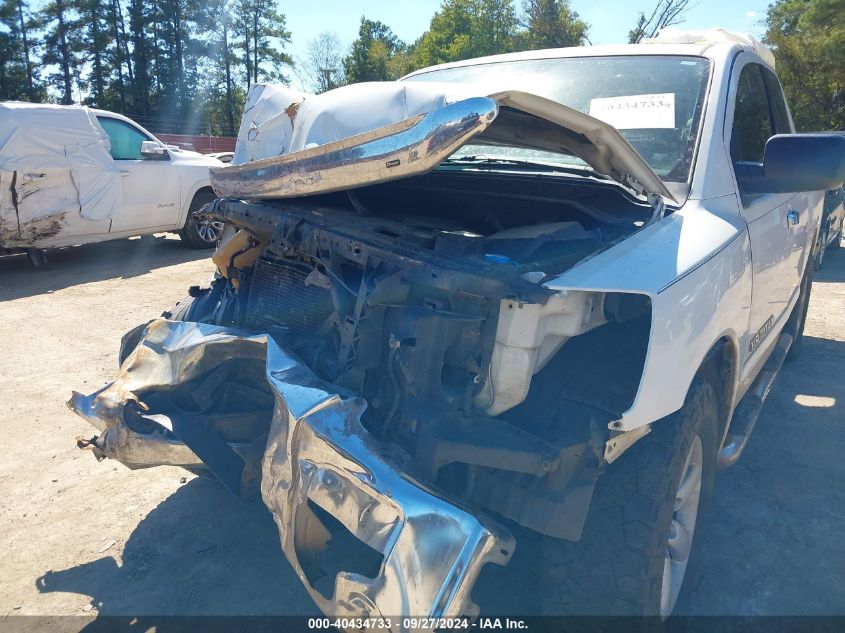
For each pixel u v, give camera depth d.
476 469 2.05
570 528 1.92
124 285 8.49
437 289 2.10
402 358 2.09
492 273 1.94
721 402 2.77
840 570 2.90
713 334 2.33
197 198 11.02
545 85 3.33
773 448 3.98
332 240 2.40
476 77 3.66
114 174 9.54
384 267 2.19
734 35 3.60
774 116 3.93
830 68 28.22
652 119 2.95
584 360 2.23
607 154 2.21
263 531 3.20
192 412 2.58
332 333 2.52
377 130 1.99
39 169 8.72
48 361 5.58
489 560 1.69
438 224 2.71
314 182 2.25
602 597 2.07
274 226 2.74
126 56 57.75
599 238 2.32
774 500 3.43
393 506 1.73
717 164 2.77
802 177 2.54
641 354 2.19
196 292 3.56
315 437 1.93
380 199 3.09
